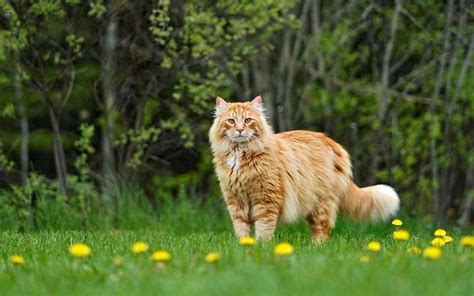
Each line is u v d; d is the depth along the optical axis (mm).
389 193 11734
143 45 16266
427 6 18359
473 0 17938
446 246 9234
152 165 18500
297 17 19484
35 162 22078
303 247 9242
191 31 15695
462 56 18203
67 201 16047
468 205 18516
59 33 16516
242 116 10656
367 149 19156
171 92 17156
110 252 8875
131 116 17312
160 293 6367
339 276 6734
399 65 18672
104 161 17422
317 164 11344
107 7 15789
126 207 15875
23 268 7719
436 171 18125
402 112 18859
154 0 15742
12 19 14844
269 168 10734
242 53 16984
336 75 18484
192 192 18500
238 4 15844
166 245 9555
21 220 15547
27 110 20344
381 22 18672
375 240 10273
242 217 10977
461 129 18672
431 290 6363
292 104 19500
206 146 18438
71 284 6891
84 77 18328
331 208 11445
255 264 7273
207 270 7215
